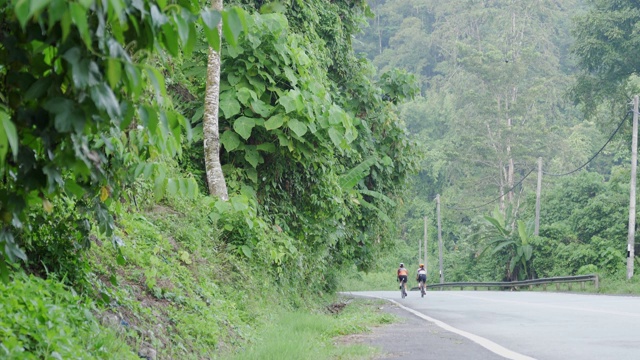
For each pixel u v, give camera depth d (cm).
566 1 9594
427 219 6962
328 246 1717
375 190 2017
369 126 2003
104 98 269
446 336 934
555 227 4150
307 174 1395
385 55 10581
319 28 1856
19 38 289
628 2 4238
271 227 1346
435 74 10131
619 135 4366
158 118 323
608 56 4069
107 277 685
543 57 7812
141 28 288
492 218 4312
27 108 294
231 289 1038
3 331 404
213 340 726
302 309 1422
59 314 475
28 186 311
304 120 1269
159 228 984
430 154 7806
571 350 745
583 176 4334
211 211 1164
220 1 1212
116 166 435
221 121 1336
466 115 7338
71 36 272
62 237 579
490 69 7156
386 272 6975
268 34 1278
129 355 523
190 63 1323
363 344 840
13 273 505
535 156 6856
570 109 7969
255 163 1294
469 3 9288
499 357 699
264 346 732
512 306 1596
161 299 755
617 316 1163
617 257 3597
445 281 6106
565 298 1991
